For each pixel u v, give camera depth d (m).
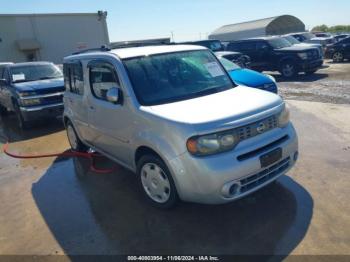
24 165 6.02
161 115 3.45
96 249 3.31
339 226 3.30
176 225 3.57
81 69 4.95
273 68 14.80
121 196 4.38
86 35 26.80
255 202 3.87
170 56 4.38
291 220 3.46
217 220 3.59
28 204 4.44
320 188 4.08
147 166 3.87
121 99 3.98
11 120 10.53
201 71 4.42
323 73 14.75
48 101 8.44
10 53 23.78
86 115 5.01
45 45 25.02
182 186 3.34
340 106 8.23
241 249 3.10
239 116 3.29
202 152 3.16
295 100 9.45
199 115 3.31
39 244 3.50
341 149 5.30
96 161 5.81
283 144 3.57
